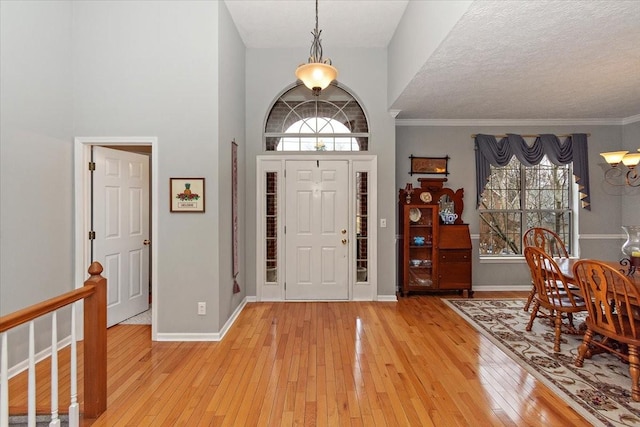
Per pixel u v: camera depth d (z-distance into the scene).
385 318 4.00
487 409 2.23
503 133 5.37
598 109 4.80
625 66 3.26
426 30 3.10
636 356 2.33
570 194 5.49
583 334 3.31
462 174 5.36
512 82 3.68
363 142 4.86
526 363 2.85
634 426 2.04
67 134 3.30
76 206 3.38
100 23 3.38
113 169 3.76
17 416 2.18
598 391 2.42
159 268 3.39
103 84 3.39
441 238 5.00
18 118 2.74
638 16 2.36
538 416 2.15
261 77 4.69
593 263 2.50
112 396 2.38
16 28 2.71
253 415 2.17
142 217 4.21
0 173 2.58
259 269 4.71
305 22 4.04
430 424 2.08
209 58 3.38
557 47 2.85
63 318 3.21
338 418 2.14
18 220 2.74
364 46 4.68
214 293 3.39
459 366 2.81
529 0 2.16
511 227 5.48
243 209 4.57
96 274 2.20
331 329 3.65
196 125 3.39
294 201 4.74
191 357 2.99
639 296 2.27
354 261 4.75
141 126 3.40
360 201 4.79
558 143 5.33
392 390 2.45
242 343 3.29
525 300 4.76
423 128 5.34
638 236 3.05
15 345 2.70
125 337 3.46
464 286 4.95
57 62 3.16
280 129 4.84
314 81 2.89
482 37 2.65
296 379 2.60
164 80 3.39
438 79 3.58
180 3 3.38
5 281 2.62
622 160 3.77
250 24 4.07
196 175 3.39
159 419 2.13
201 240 3.39
